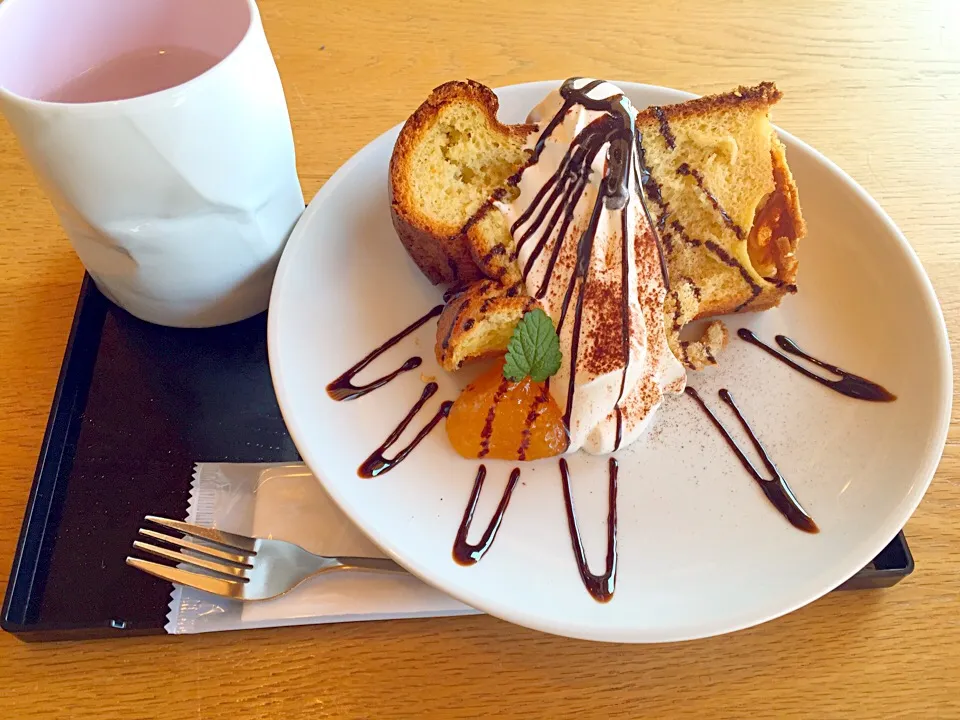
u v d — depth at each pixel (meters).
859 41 0.46
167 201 0.28
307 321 0.33
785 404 0.33
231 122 0.27
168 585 0.28
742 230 0.34
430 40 0.45
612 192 0.31
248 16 0.27
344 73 0.44
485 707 0.26
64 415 0.32
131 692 0.26
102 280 0.32
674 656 0.28
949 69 0.45
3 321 0.35
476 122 0.33
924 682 0.27
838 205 0.36
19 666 0.27
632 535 0.29
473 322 0.32
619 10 0.48
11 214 0.38
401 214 0.32
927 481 0.29
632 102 0.38
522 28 0.46
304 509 0.30
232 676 0.27
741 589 0.27
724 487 0.31
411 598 0.28
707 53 0.46
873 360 0.33
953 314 0.36
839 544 0.28
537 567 0.28
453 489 0.30
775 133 0.35
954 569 0.29
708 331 0.35
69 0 0.28
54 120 0.24
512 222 0.33
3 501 0.30
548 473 0.31
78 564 0.29
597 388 0.31
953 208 0.40
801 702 0.27
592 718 0.26
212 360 0.34
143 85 0.30
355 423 0.31
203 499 0.30
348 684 0.27
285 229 0.33
